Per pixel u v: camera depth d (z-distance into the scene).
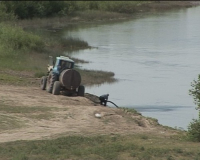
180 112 82.12
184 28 189.00
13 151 44.62
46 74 100.19
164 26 198.25
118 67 124.81
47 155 43.44
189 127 52.00
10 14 197.00
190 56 137.00
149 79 110.81
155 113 81.25
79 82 79.44
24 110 64.44
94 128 56.62
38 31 187.88
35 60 118.69
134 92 97.81
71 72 79.00
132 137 50.84
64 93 80.44
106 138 49.88
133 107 85.50
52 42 153.50
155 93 96.88
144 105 87.12
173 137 52.09
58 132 53.81
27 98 73.19
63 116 62.25
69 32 192.62
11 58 115.25
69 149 45.38
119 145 46.06
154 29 192.38
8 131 54.31
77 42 157.12
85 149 45.09
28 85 88.31
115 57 139.62
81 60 132.62
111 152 44.09
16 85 87.31
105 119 62.00
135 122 62.25
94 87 102.38
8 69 104.56
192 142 49.19
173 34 175.38
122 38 175.62
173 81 108.44
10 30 133.62
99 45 161.25
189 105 87.31
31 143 47.44
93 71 116.69
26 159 42.16
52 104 69.81
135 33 185.12
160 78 111.88
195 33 175.38
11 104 67.88
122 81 108.38
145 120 64.06
